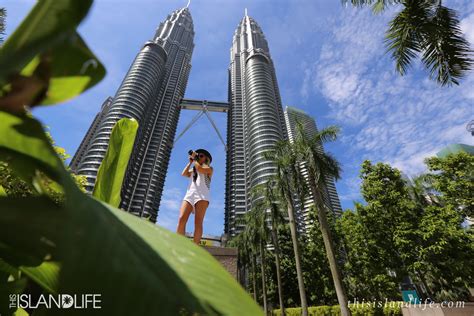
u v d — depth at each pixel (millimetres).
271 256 40969
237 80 109312
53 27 498
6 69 440
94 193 1436
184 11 133000
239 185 78500
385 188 22750
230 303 445
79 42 602
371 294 24359
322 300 33062
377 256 21281
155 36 113500
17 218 438
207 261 549
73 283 275
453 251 18703
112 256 361
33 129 556
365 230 22203
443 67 7398
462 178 21328
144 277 388
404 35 7582
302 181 18469
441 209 20734
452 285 19906
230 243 44344
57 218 440
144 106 79062
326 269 31719
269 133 74812
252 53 106938
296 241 19469
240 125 94375
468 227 21922
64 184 394
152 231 558
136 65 85500
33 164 571
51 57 584
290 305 36344
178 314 378
